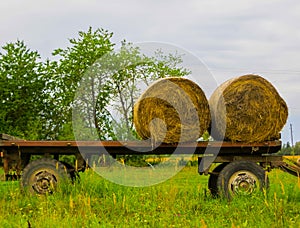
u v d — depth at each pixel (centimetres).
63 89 3284
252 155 1112
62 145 1080
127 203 938
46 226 732
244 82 1067
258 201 935
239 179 1063
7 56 3588
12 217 817
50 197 984
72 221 761
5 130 3406
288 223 759
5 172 1101
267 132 1071
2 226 746
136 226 782
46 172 1070
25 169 1068
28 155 1145
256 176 1070
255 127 1068
